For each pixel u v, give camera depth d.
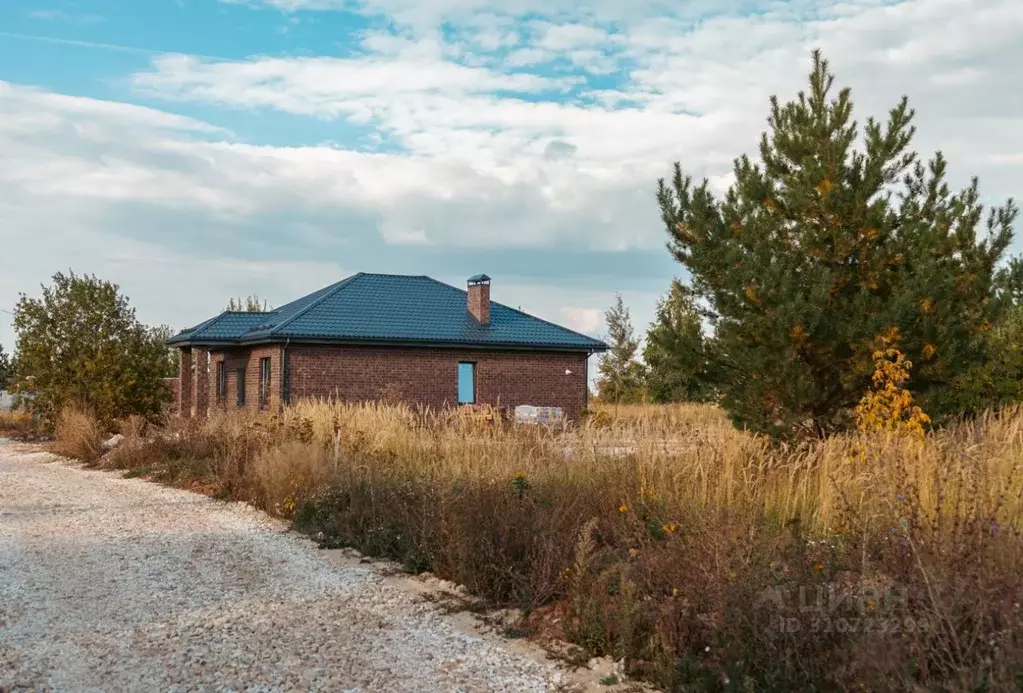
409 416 17.06
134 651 6.56
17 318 28.64
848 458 8.84
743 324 10.80
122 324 28.67
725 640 5.55
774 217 11.38
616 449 10.80
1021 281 10.70
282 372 26.05
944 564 5.30
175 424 21.39
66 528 12.02
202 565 9.55
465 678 5.95
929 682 4.58
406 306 29.38
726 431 10.65
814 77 11.41
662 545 7.46
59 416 27.06
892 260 10.59
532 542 8.08
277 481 13.29
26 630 7.12
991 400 13.04
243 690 5.74
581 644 6.50
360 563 9.65
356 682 5.88
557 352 29.64
